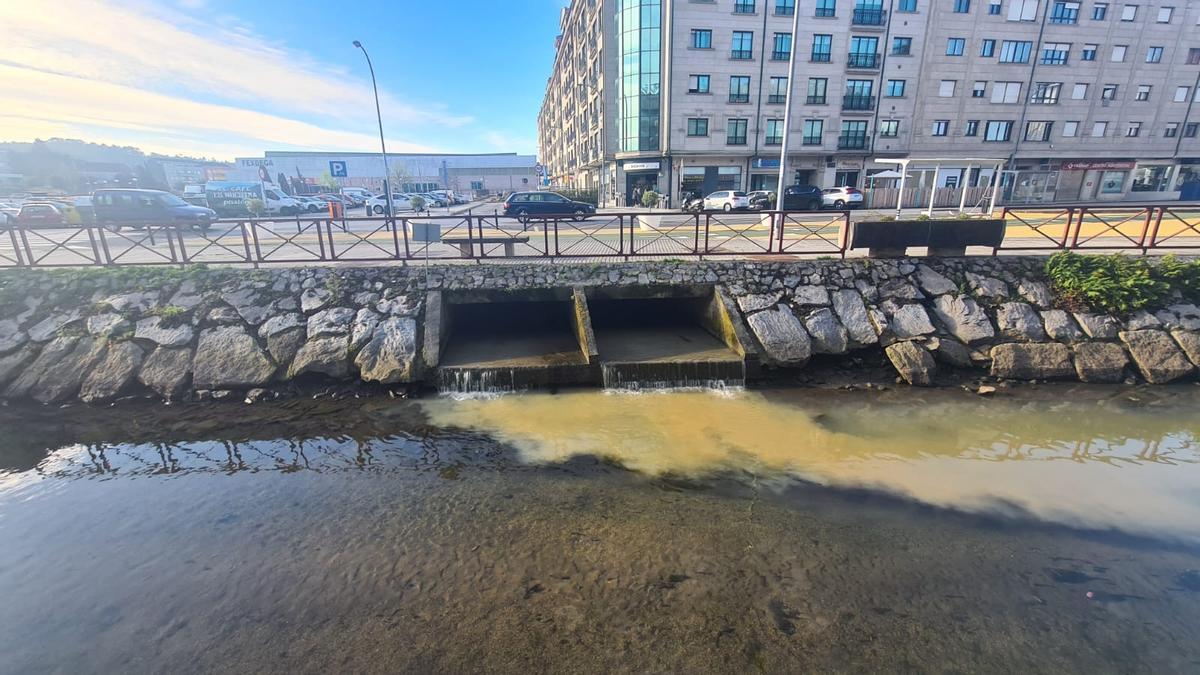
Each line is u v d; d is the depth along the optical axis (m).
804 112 39.31
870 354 10.90
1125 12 39.34
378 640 4.45
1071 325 10.64
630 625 4.57
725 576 5.16
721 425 8.62
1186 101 41.25
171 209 21.59
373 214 35.66
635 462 7.47
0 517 6.27
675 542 5.68
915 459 7.48
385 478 7.07
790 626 4.55
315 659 4.29
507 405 9.48
